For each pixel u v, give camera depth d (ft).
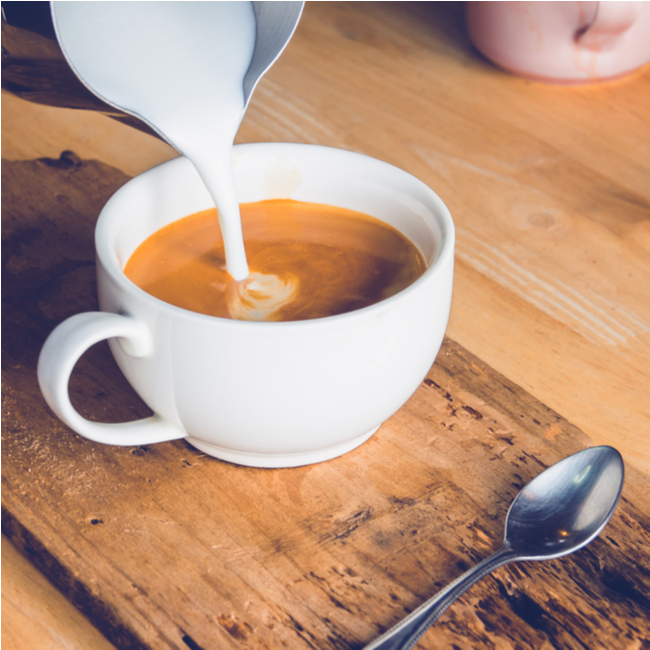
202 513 1.65
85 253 1.96
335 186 1.82
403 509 1.65
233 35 1.74
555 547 1.60
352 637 1.55
